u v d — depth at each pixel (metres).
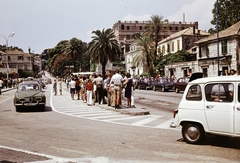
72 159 6.55
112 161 6.36
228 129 7.22
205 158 6.50
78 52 85.19
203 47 41.78
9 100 25.98
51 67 128.12
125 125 11.36
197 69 42.84
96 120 12.78
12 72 80.88
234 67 35.81
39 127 11.02
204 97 7.72
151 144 7.98
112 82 16.97
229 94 7.30
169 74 50.28
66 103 21.66
